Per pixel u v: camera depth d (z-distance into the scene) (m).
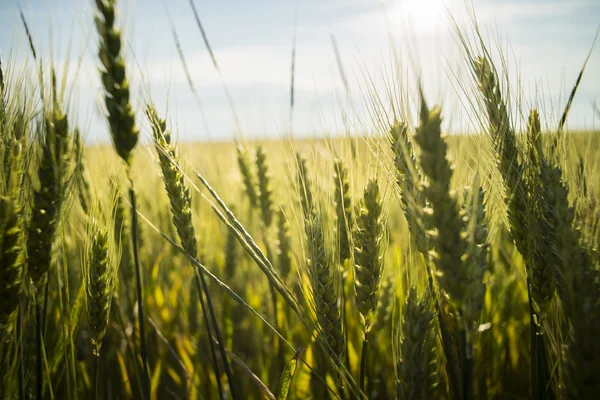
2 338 0.29
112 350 0.49
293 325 0.51
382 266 0.33
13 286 0.28
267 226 0.53
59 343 0.34
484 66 0.33
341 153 0.39
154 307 0.53
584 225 0.30
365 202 0.32
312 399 0.44
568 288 0.28
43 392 0.33
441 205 0.25
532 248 0.31
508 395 0.46
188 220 0.34
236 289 0.60
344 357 0.35
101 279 0.33
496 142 0.33
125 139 0.30
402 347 0.31
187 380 0.47
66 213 0.34
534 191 0.31
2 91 0.33
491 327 0.45
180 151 0.37
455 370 0.29
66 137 0.31
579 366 0.27
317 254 0.33
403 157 0.32
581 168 0.33
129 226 0.47
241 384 0.48
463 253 0.25
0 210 0.28
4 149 0.31
